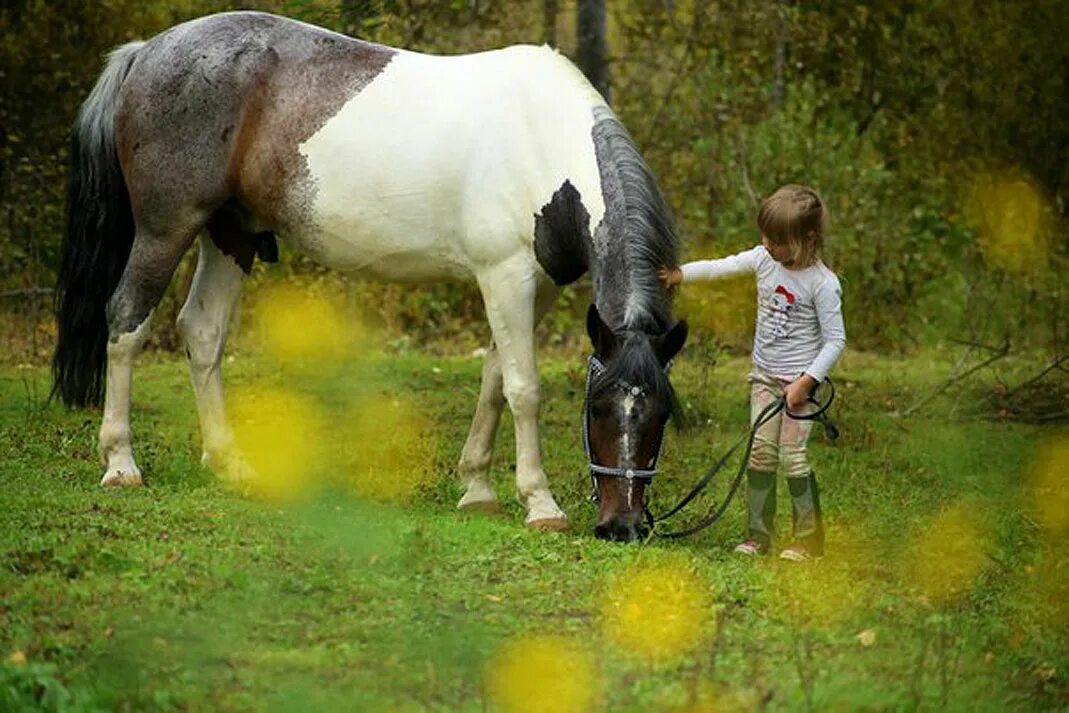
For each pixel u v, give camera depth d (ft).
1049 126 76.33
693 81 80.69
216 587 29.58
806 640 27.99
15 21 77.05
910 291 76.64
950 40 79.30
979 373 65.67
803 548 35.76
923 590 32.81
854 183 77.20
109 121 41.83
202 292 42.78
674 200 77.41
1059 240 76.13
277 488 40.40
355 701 24.35
